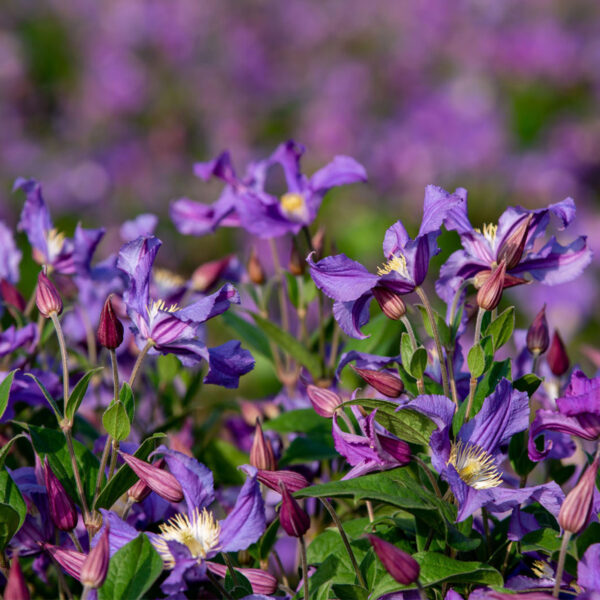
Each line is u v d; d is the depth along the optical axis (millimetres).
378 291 1369
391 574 1293
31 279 3230
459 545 1321
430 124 3672
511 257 1391
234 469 1621
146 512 1436
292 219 1629
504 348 2266
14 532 1358
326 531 1406
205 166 1646
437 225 1348
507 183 3562
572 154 3572
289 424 1542
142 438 1632
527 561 1379
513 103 4102
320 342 1625
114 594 1302
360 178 1619
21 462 1560
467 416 1354
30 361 1546
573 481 1565
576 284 3066
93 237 1578
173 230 3656
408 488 1329
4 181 4234
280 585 1366
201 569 1313
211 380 1380
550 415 1354
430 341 1437
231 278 1740
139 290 1369
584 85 4117
